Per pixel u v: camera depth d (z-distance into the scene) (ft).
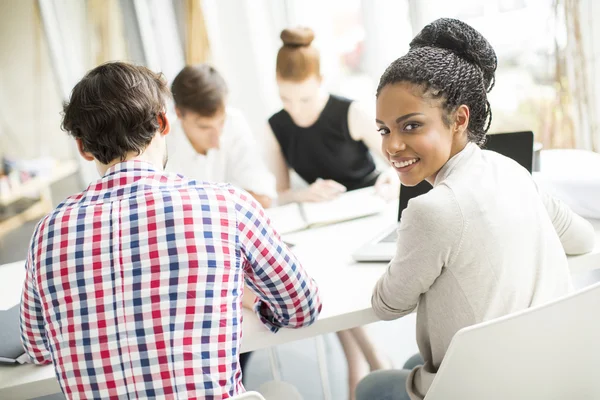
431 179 3.46
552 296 3.23
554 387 3.01
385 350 7.19
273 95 9.30
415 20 9.09
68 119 2.98
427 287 3.20
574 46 8.00
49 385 3.44
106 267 2.67
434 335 3.32
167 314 2.61
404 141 3.19
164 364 2.58
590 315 2.83
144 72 3.08
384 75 3.26
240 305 2.85
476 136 3.36
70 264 2.69
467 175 3.15
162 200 2.77
